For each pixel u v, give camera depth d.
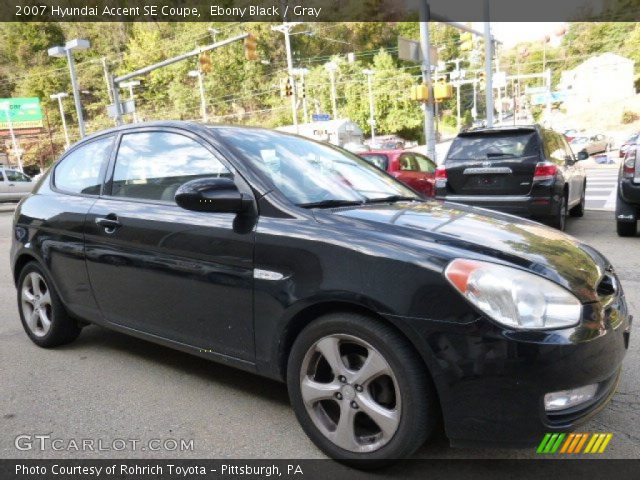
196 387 3.38
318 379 2.60
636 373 3.40
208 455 2.63
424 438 2.29
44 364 3.82
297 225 2.65
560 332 2.15
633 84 78.25
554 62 103.75
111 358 3.90
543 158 7.88
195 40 70.00
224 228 2.85
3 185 22.53
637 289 5.41
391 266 2.31
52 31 82.69
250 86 81.25
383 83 75.94
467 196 8.30
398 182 3.75
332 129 49.06
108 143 3.77
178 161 3.25
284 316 2.59
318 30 81.62
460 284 2.20
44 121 80.12
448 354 2.17
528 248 2.52
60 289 3.84
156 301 3.19
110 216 3.42
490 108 19.56
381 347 2.31
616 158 35.91
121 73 81.19
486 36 19.22
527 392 2.11
